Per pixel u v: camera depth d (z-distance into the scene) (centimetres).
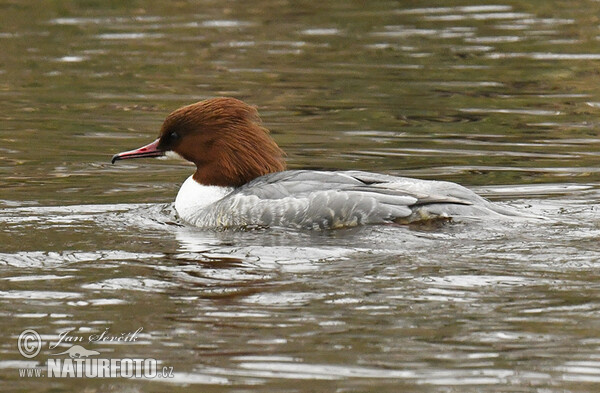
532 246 1135
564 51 2323
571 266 1073
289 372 862
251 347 903
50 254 1148
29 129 1809
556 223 1224
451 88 2064
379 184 1273
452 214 1228
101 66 2253
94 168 1591
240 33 2541
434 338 915
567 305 973
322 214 1227
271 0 2884
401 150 1672
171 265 1106
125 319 963
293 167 1582
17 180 1516
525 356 880
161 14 2744
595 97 1984
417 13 2725
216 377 856
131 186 1499
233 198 1278
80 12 2745
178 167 1616
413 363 873
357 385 838
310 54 2347
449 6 2802
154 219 1316
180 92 2045
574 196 1400
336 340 915
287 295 1012
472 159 1616
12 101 1991
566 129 1778
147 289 1035
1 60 2298
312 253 1135
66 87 2095
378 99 1994
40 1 2853
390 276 1055
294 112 1908
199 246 1178
